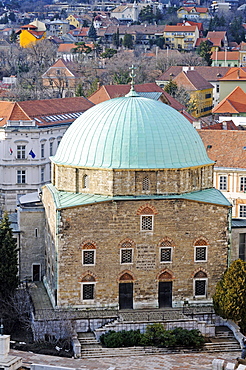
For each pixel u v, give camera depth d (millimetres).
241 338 102125
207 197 109812
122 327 102875
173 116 112812
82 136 111000
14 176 165875
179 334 101438
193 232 108438
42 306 107875
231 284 105188
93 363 95500
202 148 113875
